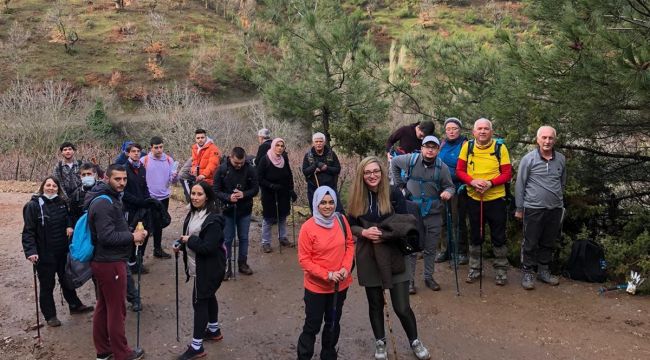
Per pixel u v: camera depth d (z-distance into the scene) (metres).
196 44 58.88
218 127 34.78
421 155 5.65
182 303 5.81
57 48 52.38
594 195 6.85
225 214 6.38
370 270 4.25
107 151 26.39
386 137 11.20
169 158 7.83
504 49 6.80
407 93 11.43
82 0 66.69
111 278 4.20
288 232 8.73
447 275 6.36
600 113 6.16
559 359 4.40
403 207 4.39
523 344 4.66
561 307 5.35
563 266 6.33
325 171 7.41
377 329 4.38
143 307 5.71
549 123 6.62
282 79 13.40
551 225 5.74
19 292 6.30
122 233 4.20
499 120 7.39
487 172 5.73
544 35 6.85
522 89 6.61
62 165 6.75
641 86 4.98
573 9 5.80
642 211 6.86
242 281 6.43
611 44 5.28
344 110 12.45
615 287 5.68
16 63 46.34
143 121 40.25
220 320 5.36
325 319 4.19
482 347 4.64
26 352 4.79
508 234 6.87
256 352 4.66
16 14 58.19
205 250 4.33
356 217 4.24
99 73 49.12
